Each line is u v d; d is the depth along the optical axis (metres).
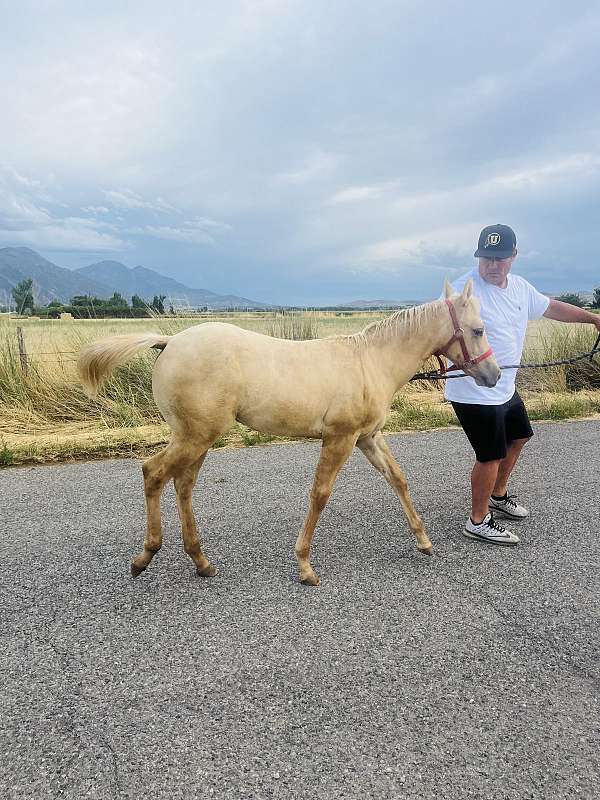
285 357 3.24
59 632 2.78
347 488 5.03
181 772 1.92
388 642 2.72
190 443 3.19
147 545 3.29
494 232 3.67
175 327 9.82
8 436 6.71
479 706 2.28
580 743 2.09
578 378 10.32
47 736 2.08
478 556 3.71
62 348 8.79
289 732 2.11
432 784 1.89
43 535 3.95
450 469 5.61
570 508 4.57
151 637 2.75
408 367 3.60
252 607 3.04
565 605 3.10
